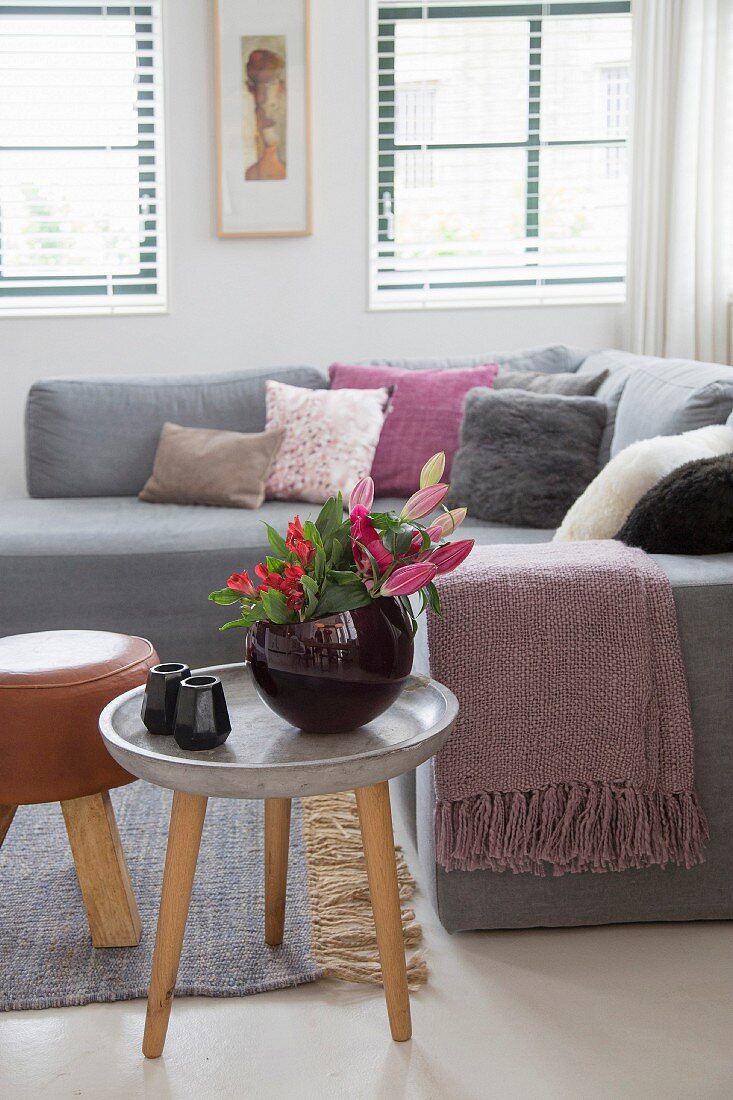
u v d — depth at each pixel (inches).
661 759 64.3
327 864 75.2
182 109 158.7
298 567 52.4
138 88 161.0
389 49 161.3
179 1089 52.9
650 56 152.9
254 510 119.5
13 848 78.7
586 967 63.2
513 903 65.8
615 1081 53.1
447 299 167.0
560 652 63.7
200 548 107.1
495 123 163.3
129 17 157.9
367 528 52.8
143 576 106.7
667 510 71.2
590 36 160.6
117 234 164.4
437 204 165.6
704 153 153.6
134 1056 55.6
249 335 165.8
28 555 106.3
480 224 165.9
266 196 161.3
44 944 65.8
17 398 165.8
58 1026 58.3
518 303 165.6
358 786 50.2
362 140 161.0
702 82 152.2
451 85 162.4
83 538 108.0
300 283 164.7
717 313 158.6
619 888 66.3
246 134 159.2
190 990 60.5
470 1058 54.9
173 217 161.8
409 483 122.9
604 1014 58.6
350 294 165.3
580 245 166.1
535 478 110.1
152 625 107.5
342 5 157.2
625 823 64.2
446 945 65.7
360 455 121.4
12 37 158.2
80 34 157.8
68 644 70.6
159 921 54.5
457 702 57.1
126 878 65.7
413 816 75.0
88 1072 54.3
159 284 165.9
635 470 80.0
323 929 66.8
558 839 63.9
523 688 63.6
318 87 159.3
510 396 116.0
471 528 109.9
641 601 64.2
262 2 155.6
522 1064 54.4
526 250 167.8
